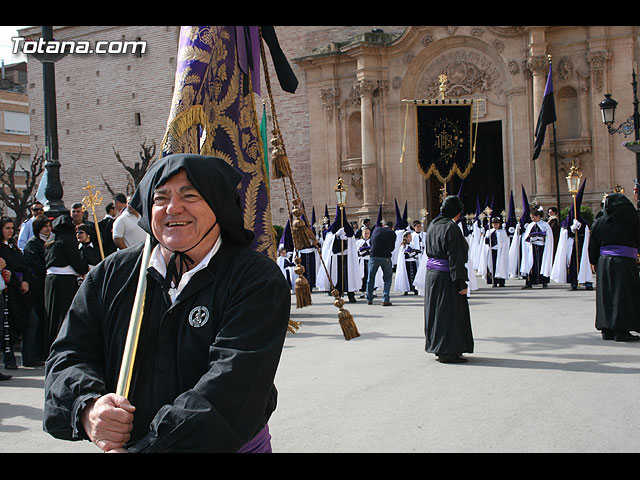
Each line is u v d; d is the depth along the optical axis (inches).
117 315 97.6
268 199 290.4
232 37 268.7
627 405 250.7
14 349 458.0
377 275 757.3
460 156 781.3
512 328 451.8
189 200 94.6
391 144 1255.5
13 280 373.1
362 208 1259.2
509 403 257.4
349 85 1296.8
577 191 709.3
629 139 1100.5
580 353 354.9
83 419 86.7
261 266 96.3
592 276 703.7
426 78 1242.6
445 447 206.7
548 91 927.7
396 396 272.8
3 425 249.3
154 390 93.0
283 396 277.4
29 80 1689.2
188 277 94.9
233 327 89.7
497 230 777.6
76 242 383.2
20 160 2133.4
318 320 526.6
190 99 240.1
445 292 338.0
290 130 1369.3
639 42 1108.5
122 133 1567.4
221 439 83.4
